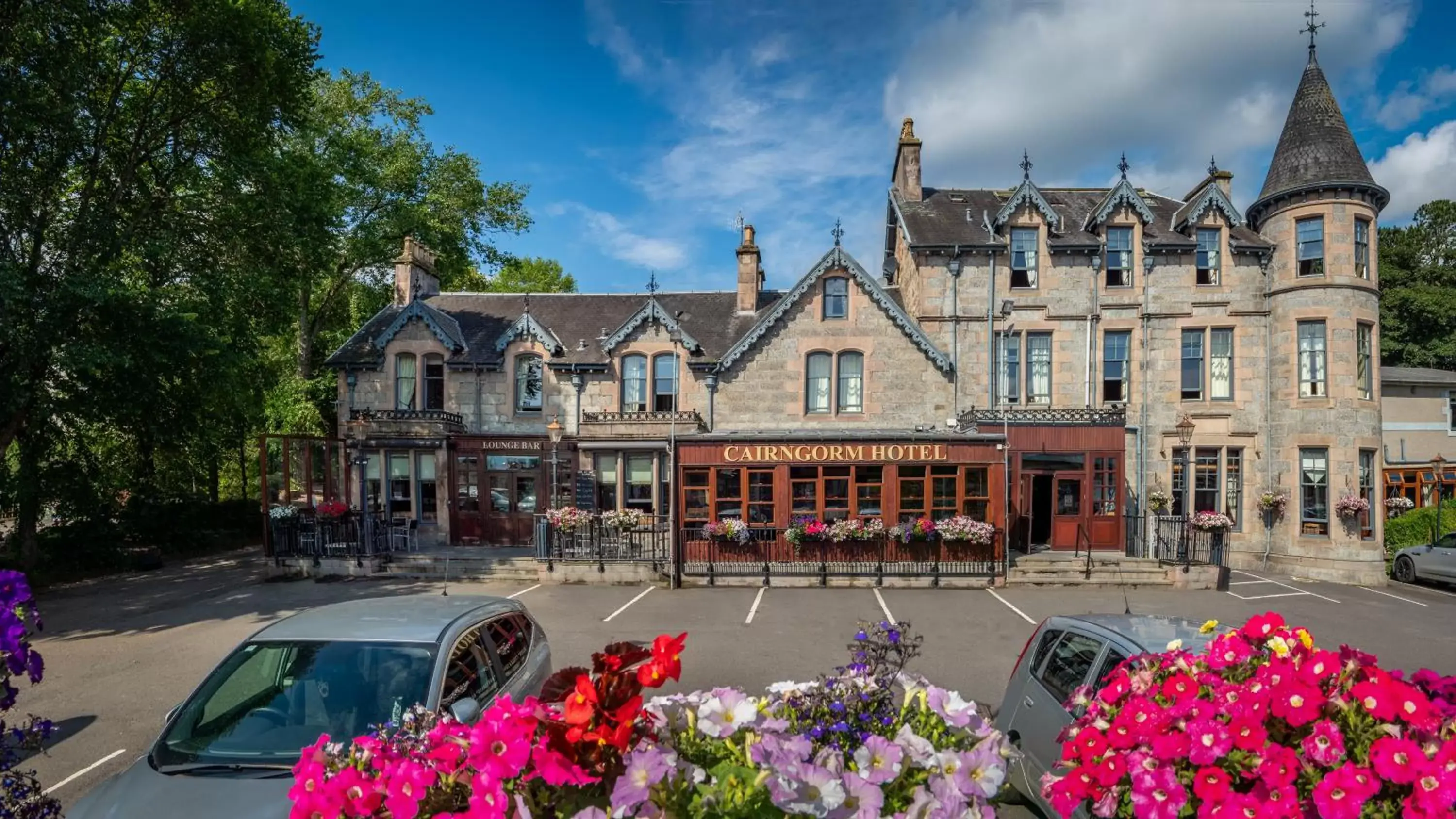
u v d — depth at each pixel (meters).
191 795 4.48
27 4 17.31
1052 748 5.88
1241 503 22.58
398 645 5.71
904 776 2.96
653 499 23.42
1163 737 3.20
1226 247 22.94
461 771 3.01
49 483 21.58
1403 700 3.08
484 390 24.66
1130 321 23.09
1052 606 16.31
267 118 22.25
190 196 21.92
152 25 19.88
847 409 23.33
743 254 26.27
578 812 2.67
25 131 17.72
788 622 14.86
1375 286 21.98
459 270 37.22
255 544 29.64
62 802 7.32
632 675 2.84
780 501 19.67
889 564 19.09
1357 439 21.06
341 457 26.28
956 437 19.52
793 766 2.66
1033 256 23.47
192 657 12.53
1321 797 2.87
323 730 5.03
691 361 23.59
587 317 26.62
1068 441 21.19
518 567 20.09
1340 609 16.41
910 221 24.78
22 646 4.29
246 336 22.17
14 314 17.53
